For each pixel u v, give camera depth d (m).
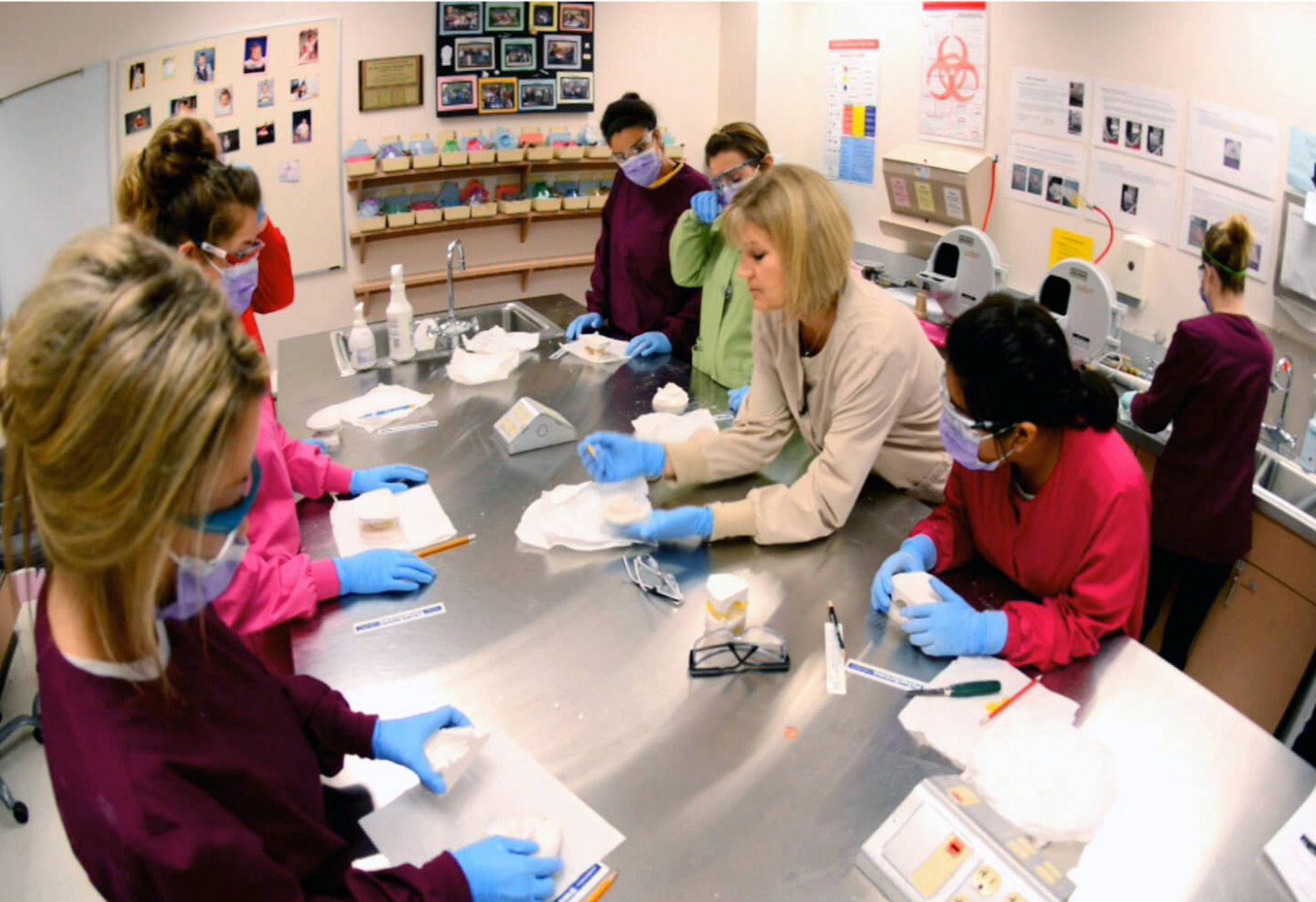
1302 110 2.14
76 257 0.63
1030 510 1.41
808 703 1.28
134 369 0.59
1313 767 1.17
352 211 3.92
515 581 1.59
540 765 1.17
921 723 1.23
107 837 0.67
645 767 1.17
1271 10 2.18
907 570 1.52
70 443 0.59
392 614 1.50
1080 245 2.88
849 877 1.01
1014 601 1.45
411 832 1.08
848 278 1.64
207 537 0.72
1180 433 2.22
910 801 1.08
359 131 3.83
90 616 0.68
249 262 1.52
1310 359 2.22
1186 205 2.50
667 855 1.04
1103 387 1.33
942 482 1.90
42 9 3.24
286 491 1.60
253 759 0.81
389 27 3.75
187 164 1.41
